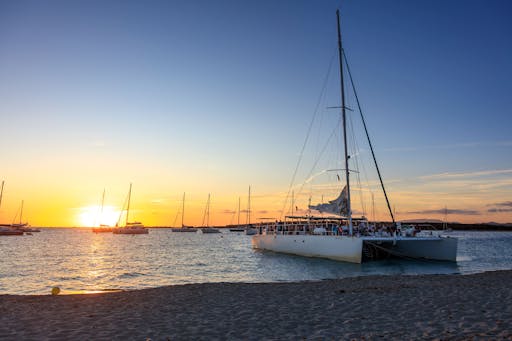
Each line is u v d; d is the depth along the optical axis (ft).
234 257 102.42
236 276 64.54
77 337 21.04
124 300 33.53
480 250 132.46
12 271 73.87
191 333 21.80
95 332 22.16
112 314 27.45
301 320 24.81
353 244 69.00
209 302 32.27
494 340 18.25
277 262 82.89
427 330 20.90
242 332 21.88
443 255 75.31
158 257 106.63
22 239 236.84
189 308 29.60
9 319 25.85
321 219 92.02
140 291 39.04
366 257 76.59
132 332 22.11
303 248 85.05
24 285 56.44
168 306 30.53
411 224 87.45
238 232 390.42
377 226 82.84
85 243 193.26
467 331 20.26
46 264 87.61
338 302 31.09
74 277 64.95
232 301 32.63
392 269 69.36
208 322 24.63
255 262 86.28
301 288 40.04
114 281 60.18
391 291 36.22
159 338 20.74
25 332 22.25
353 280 46.83
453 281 43.75
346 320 24.39
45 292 50.34
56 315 27.14
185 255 113.19
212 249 143.23
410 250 79.77
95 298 34.83
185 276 65.36
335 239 74.02
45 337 21.09
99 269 77.10
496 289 36.17
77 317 26.43
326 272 66.59
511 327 20.83
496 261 87.92
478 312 25.34
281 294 36.11
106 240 231.71
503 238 284.61
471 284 40.34
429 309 27.04
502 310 25.79
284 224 101.65
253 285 43.06
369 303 30.25
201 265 83.41
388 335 20.17
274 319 25.26
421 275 52.29
